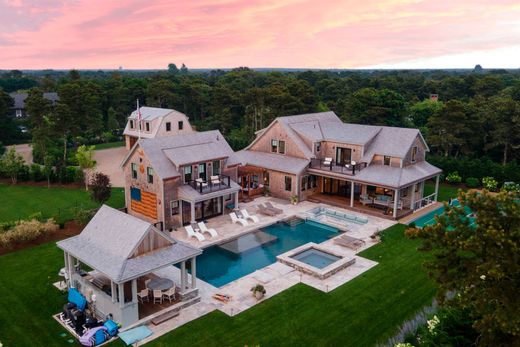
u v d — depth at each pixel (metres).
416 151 41.19
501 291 14.50
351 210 39.44
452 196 44.06
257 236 33.75
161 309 21.98
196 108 97.88
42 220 34.69
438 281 16.66
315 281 25.62
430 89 109.31
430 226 17.19
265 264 28.81
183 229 34.31
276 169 42.69
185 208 35.38
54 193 43.31
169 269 27.53
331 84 106.62
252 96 76.12
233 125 84.88
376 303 23.08
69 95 68.56
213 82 131.38
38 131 56.72
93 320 20.66
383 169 39.41
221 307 22.72
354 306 22.77
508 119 51.50
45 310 22.12
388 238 32.44
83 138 71.81
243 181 45.22
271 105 76.38
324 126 46.28
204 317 21.73
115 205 39.88
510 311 13.81
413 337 19.39
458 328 18.34
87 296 22.66
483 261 15.35
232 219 35.78
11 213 37.06
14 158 47.97
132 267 20.52
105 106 87.75
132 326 20.52
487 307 14.55
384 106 69.75
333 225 35.62
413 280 25.72
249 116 80.81
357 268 27.41
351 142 41.59
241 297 23.75
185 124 66.31
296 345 19.45
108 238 22.64
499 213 15.75
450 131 53.78
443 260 16.58
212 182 36.69
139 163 35.56
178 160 34.69
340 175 39.78
